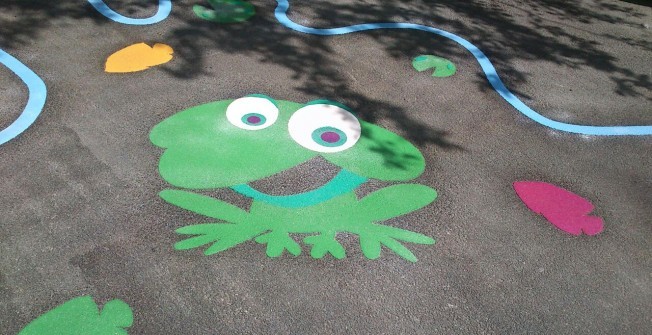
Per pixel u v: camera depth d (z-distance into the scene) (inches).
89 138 163.2
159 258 130.6
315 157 166.4
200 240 135.9
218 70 201.8
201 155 161.6
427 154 174.4
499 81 220.1
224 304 122.6
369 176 161.9
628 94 224.8
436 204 155.3
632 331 129.3
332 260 134.9
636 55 256.7
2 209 137.6
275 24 236.1
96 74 191.0
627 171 180.2
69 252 129.5
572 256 145.6
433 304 128.2
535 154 181.9
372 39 236.1
